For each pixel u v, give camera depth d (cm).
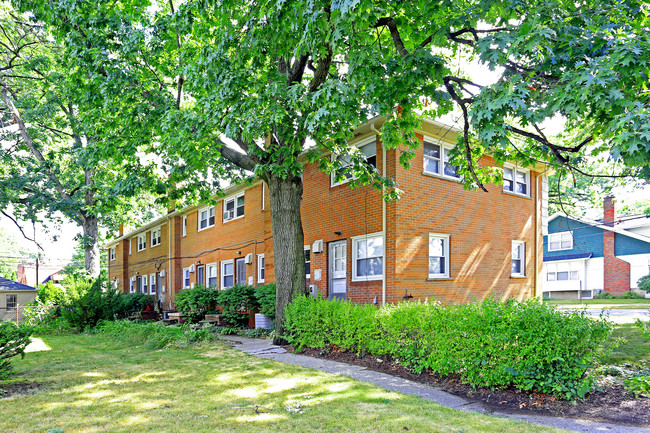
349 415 505
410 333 769
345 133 952
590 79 499
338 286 1395
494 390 619
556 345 568
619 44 529
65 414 527
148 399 593
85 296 1700
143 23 1074
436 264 1300
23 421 501
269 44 829
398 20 778
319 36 704
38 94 2130
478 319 639
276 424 477
